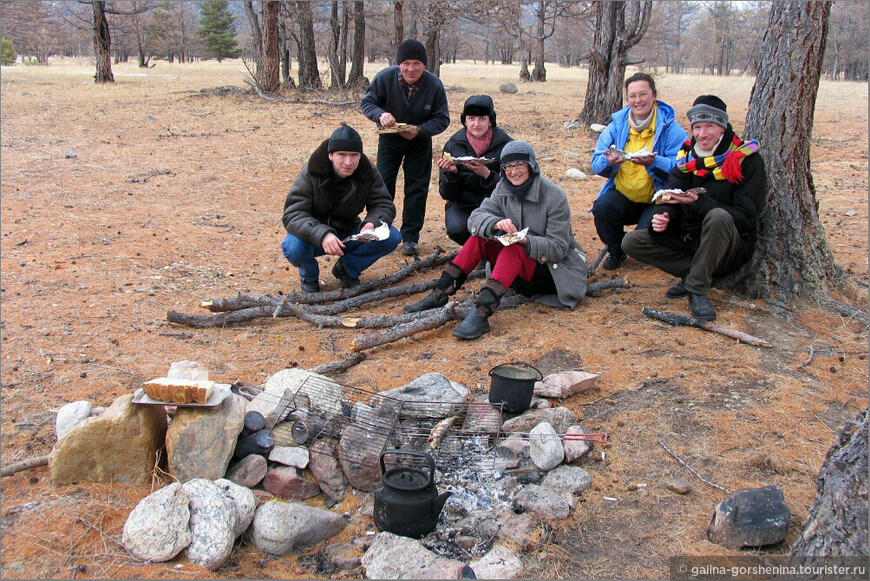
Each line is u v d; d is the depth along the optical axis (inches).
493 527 108.7
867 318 187.2
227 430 115.2
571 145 496.4
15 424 132.9
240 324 189.2
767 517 104.7
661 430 135.9
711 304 192.7
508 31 1229.1
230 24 2265.0
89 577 94.2
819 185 383.9
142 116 588.4
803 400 145.6
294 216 196.2
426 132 237.8
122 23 1795.0
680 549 104.7
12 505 108.3
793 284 197.0
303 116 609.0
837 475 91.5
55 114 584.4
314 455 119.9
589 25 1454.2
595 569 100.9
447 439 129.3
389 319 184.2
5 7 1785.2
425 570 95.8
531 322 189.6
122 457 114.2
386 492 107.0
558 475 120.3
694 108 183.3
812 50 187.3
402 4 934.4
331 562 103.0
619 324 186.7
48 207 308.2
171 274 228.8
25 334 175.5
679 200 181.5
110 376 153.6
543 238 183.5
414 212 254.2
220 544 99.7
